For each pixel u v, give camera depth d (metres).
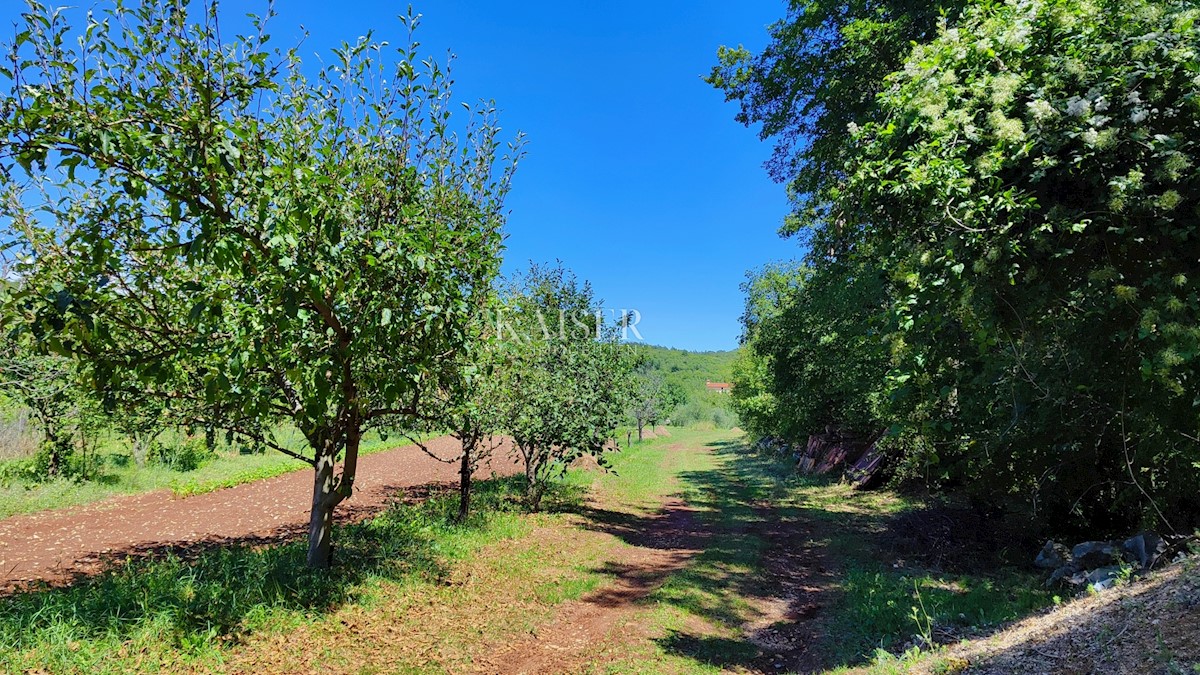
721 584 7.79
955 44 3.82
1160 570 4.36
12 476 12.90
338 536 8.13
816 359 16.03
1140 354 3.60
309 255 4.11
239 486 15.59
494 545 9.16
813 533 11.17
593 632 6.16
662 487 18.80
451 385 5.82
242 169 3.80
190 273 4.84
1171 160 2.96
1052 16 3.48
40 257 3.91
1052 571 6.53
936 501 10.43
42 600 5.20
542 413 11.52
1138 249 3.36
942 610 5.76
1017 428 6.06
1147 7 3.25
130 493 13.60
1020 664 3.55
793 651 5.64
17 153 3.08
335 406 6.29
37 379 6.41
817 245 14.01
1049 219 3.36
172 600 5.19
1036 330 3.98
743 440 44.75
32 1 3.15
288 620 5.24
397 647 5.24
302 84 5.00
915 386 4.18
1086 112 3.18
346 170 4.66
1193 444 4.16
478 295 5.41
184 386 5.64
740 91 14.01
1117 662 3.06
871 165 4.07
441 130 5.32
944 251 3.71
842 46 10.98
